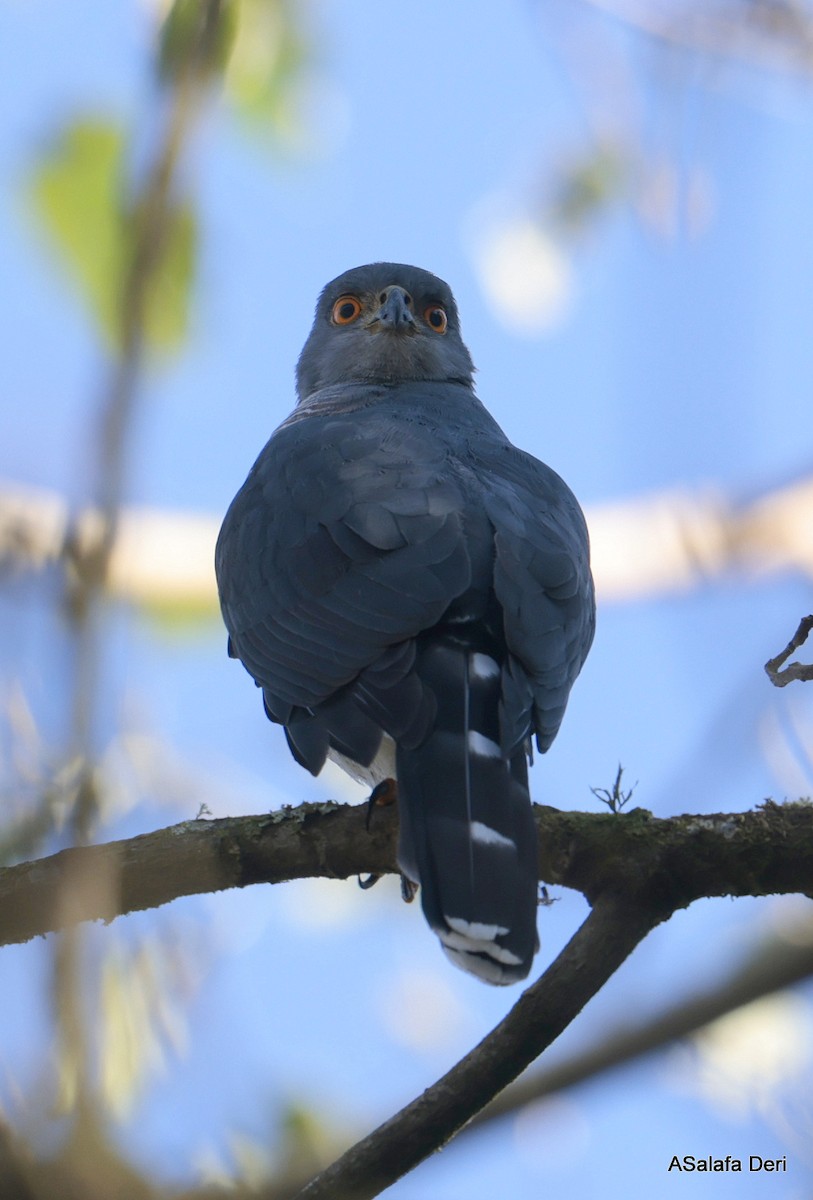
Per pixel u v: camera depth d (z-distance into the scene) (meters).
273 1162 7.37
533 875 7.43
